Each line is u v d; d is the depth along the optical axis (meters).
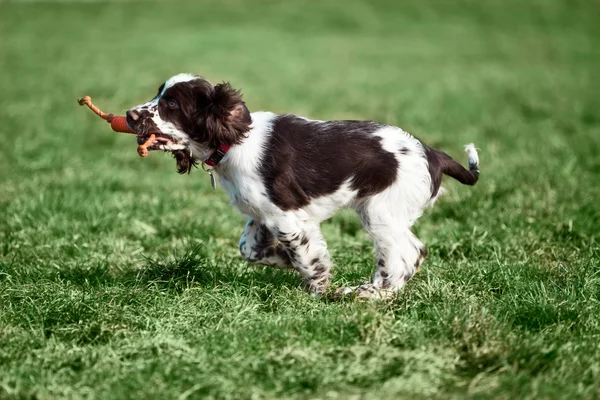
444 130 19.92
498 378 6.38
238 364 6.62
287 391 6.30
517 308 7.73
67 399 6.20
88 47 36.81
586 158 15.79
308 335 7.06
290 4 51.72
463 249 10.25
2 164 15.95
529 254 9.98
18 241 10.53
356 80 29.22
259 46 37.75
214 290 8.30
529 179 13.73
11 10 47.88
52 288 8.35
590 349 6.85
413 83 28.53
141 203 12.62
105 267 9.33
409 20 46.56
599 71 31.38
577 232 10.70
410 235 8.38
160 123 7.93
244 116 7.90
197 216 12.19
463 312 7.41
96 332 7.43
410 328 7.25
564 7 48.97
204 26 44.22
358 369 6.53
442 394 6.25
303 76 30.05
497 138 18.77
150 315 7.70
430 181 8.28
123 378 6.43
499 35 41.66
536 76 30.05
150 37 39.97
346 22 46.03
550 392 6.12
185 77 8.03
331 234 11.44
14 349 7.00
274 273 9.04
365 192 8.14
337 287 8.66
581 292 8.15
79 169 15.62
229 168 8.06
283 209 8.04
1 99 24.36
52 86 26.75
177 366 6.59
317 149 8.03
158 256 10.22
